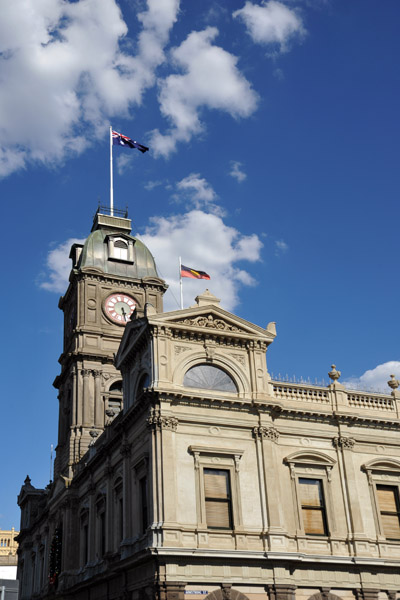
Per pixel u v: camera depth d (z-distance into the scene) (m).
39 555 69.62
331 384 47.00
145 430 41.66
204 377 43.06
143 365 43.88
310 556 40.34
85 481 56.12
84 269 70.00
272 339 45.34
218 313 44.38
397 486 45.94
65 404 68.62
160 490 38.47
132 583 40.78
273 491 41.03
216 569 37.78
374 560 41.97
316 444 44.75
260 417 42.88
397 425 47.50
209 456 40.84
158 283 72.75
